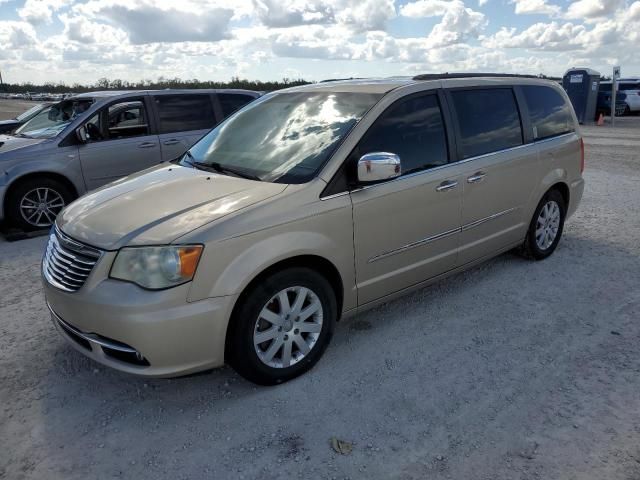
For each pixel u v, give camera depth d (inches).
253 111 177.0
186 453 108.2
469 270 204.7
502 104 186.5
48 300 129.2
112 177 292.4
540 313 168.2
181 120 315.0
